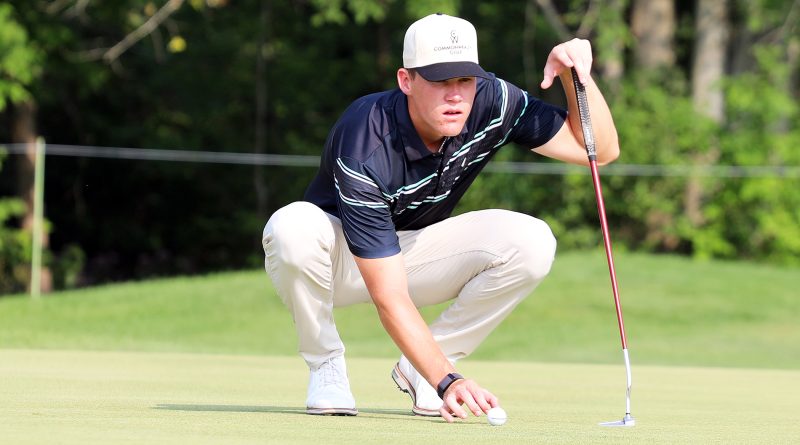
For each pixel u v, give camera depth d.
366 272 12.01
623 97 68.62
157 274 82.88
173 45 66.44
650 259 53.38
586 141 13.10
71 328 37.34
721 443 10.68
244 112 80.69
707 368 28.11
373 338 39.00
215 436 10.02
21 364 21.78
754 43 71.31
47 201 79.88
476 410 11.22
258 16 78.50
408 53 11.77
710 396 18.50
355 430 10.99
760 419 14.00
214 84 78.25
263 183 79.31
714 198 67.25
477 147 12.84
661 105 67.69
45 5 61.31
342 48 84.38
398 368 13.72
